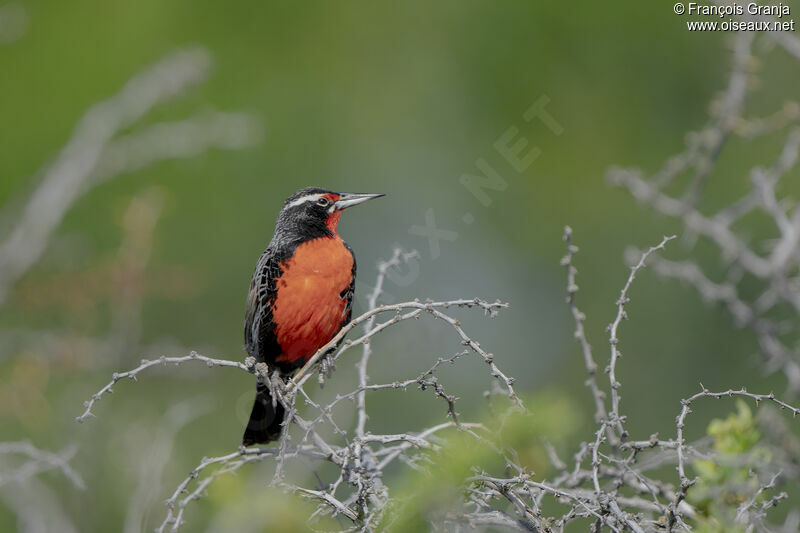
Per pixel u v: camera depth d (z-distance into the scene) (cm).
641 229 1703
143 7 1834
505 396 554
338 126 1867
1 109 1748
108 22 1828
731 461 502
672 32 1770
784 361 827
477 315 1617
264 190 1819
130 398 1348
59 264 1429
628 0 1780
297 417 623
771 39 858
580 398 1577
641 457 752
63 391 1367
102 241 1683
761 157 1634
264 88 1869
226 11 1877
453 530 550
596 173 1767
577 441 714
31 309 1376
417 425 1452
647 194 905
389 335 1048
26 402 1272
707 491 510
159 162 1753
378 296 710
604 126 1786
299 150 1852
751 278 1476
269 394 820
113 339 1334
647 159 1770
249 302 845
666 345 1552
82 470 1152
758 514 534
